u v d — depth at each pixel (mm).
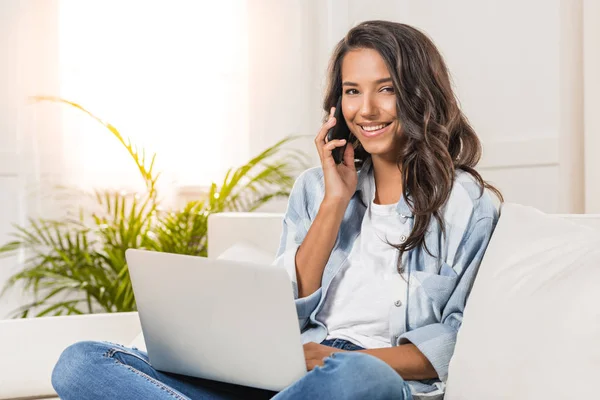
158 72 3162
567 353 1128
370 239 1564
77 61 3098
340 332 1529
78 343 1403
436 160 1491
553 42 2311
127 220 3068
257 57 3225
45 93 3066
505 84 2512
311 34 3207
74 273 2828
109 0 3123
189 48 3184
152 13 3158
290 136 3229
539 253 1299
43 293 3100
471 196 1505
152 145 3154
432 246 1497
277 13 3225
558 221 1370
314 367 1244
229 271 1219
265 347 1224
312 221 1682
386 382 1180
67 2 3090
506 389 1173
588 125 2186
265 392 1434
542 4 2352
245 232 2117
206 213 2879
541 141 2371
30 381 1646
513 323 1218
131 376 1309
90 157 3109
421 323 1482
